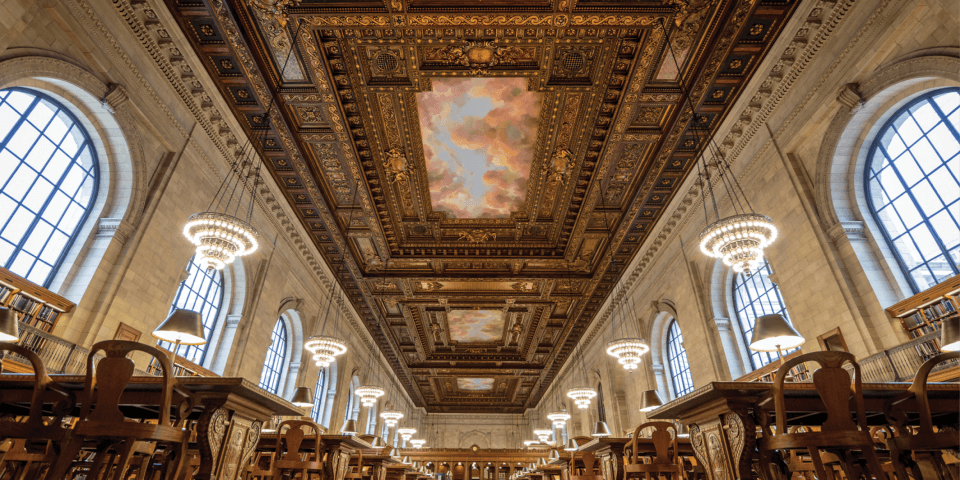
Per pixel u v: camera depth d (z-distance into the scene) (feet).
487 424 131.64
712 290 39.11
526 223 43.27
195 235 22.39
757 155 30.99
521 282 55.26
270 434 21.54
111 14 23.08
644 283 51.01
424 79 28.04
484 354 84.43
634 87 28.14
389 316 66.69
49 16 20.44
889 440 11.88
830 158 26.09
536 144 34.17
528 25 24.29
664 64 26.96
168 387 11.57
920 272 22.98
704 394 13.23
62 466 10.22
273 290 42.01
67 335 22.30
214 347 36.27
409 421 116.16
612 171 36.42
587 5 23.26
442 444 128.26
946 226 21.77
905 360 21.57
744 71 27.89
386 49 26.25
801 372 27.40
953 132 21.36
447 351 83.30
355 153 34.09
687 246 41.24
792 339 16.90
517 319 67.41
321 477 19.61
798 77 27.17
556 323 68.64
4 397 13.14
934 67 20.02
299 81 28.22
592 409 73.82
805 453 16.89
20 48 19.31
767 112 29.68
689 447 21.83
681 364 48.32
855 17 23.49
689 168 36.29
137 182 25.86
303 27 24.39
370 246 47.55
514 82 28.91
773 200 29.76
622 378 61.41
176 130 28.25
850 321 24.35
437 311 64.64
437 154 35.37
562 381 93.35
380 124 32.12
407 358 86.58
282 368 49.24
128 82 24.50
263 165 35.63
